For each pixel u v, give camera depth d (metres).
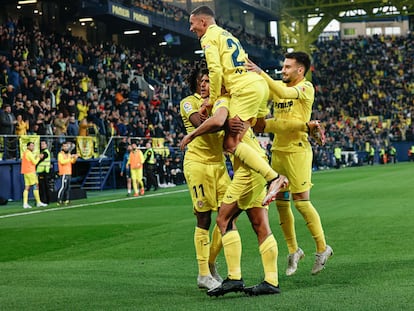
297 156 7.20
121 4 39.56
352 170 41.22
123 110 33.69
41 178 21.95
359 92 68.50
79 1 38.50
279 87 6.60
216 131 5.95
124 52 40.94
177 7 49.44
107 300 6.27
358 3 63.62
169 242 10.71
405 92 68.94
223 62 6.07
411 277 6.66
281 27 66.88
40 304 6.21
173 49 52.59
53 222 14.98
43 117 26.66
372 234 10.43
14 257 9.92
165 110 38.75
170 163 31.28
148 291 6.68
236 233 6.06
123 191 28.66
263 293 6.05
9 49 30.28
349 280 6.68
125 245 10.63
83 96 31.62
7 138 24.67
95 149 29.89
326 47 77.62
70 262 9.12
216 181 6.58
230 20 55.75
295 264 7.23
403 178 27.94
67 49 34.59
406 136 63.16
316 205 16.33
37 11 38.84
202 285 6.59
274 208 15.99
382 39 79.19
